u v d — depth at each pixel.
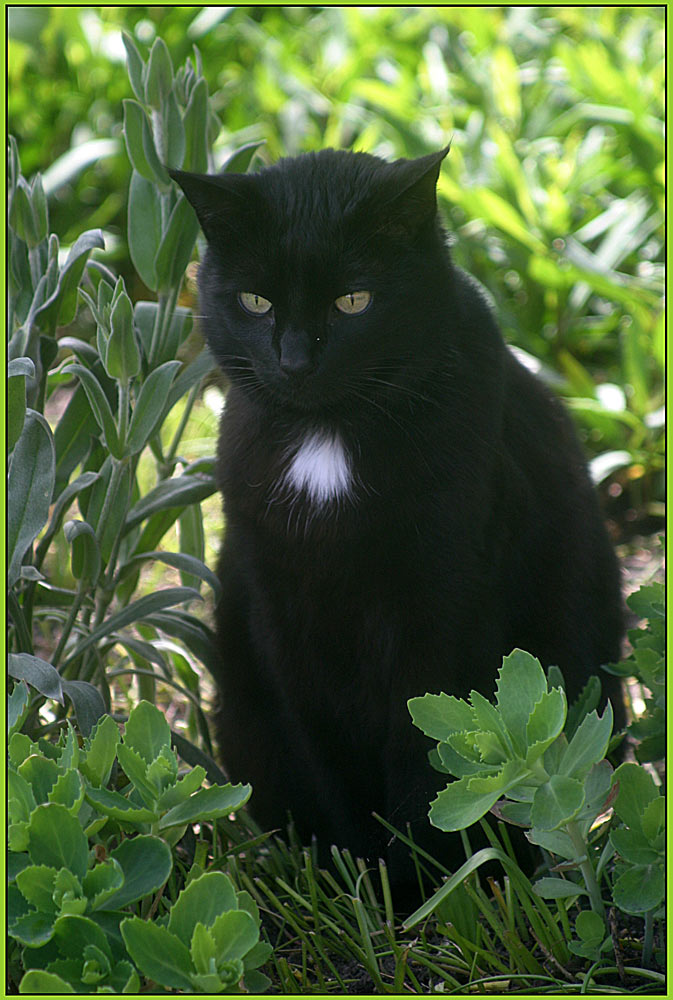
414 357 2.03
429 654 2.12
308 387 1.98
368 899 2.09
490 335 2.18
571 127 4.64
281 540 2.13
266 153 4.68
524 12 4.97
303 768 2.41
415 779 2.19
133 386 2.31
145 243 2.31
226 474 2.22
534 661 1.69
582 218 4.32
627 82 4.08
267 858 2.28
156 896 1.84
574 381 3.88
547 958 1.84
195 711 2.41
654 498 3.80
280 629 2.22
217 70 5.11
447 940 1.96
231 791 1.61
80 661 2.27
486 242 4.22
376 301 1.99
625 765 1.71
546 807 1.59
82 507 2.34
